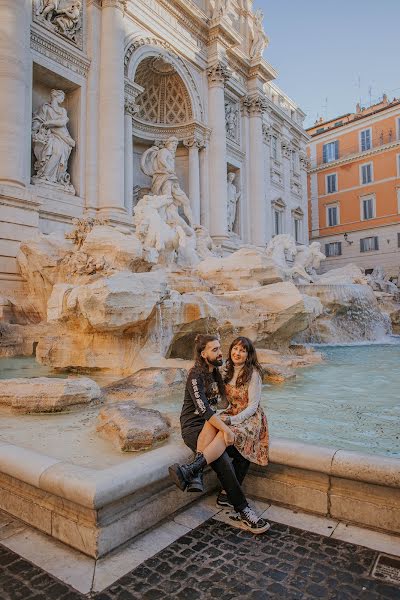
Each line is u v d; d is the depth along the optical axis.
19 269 13.74
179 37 23.20
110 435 4.28
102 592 2.45
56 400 5.44
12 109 14.50
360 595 2.41
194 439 3.38
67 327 8.19
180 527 3.14
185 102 24.36
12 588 2.49
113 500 2.80
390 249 40.06
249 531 3.07
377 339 17.70
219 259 13.94
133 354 8.10
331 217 44.03
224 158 25.33
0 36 14.50
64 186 17.25
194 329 9.44
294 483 3.43
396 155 39.72
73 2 17.67
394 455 4.20
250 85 29.23
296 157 38.47
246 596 2.41
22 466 3.15
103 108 18.09
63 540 2.94
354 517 3.18
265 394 6.98
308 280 20.12
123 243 10.91
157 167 22.70
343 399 6.63
